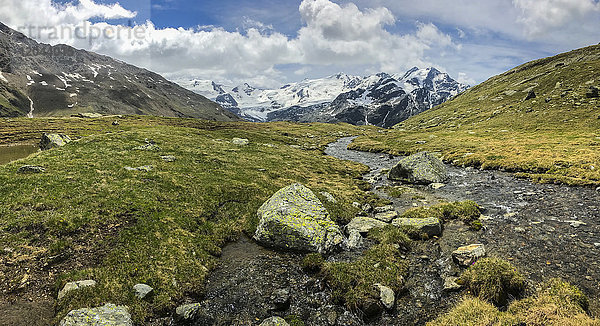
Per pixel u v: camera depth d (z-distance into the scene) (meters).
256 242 20.95
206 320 13.21
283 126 151.75
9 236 15.97
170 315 13.39
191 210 23.73
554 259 16.16
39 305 12.69
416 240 20.41
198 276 16.00
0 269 13.91
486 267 14.39
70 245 16.47
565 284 13.30
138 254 16.58
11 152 68.44
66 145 39.97
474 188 33.91
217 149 50.66
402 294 14.73
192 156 41.84
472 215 23.80
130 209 21.25
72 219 18.31
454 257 17.20
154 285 14.55
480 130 97.75
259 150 56.00
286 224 19.83
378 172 49.31
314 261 17.39
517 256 16.81
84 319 11.30
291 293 15.08
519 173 38.09
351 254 19.08
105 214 19.97
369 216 26.27
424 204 29.31
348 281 15.22
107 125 123.31
